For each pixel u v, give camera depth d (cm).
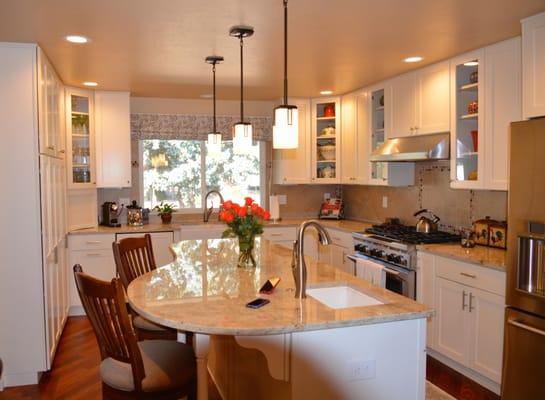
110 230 497
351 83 475
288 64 388
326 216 604
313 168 571
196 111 574
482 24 289
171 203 588
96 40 317
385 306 212
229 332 182
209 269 290
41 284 331
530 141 264
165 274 275
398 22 285
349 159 534
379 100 485
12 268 326
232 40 320
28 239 328
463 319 329
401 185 473
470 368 326
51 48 335
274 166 599
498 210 373
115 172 517
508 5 258
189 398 221
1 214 323
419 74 407
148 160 578
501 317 299
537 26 273
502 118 327
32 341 331
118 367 216
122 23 283
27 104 324
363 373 200
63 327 435
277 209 583
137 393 204
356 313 201
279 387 205
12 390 322
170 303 215
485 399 304
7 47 321
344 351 198
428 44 333
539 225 261
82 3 250
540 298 262
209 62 379
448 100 375
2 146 322
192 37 312
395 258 392
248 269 289
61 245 423
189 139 573
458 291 333
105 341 210
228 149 604
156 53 351
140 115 552
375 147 489
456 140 371
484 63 339
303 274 223
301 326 187
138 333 295
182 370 217
